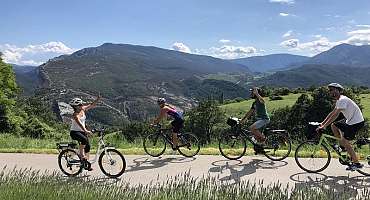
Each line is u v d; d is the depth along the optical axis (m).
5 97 50.34
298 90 117.81
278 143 10.61
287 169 9.59
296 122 57.62
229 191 5.77
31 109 67.12
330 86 8.72
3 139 17.20
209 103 56.06
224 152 11.05
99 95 10.03
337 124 8.77
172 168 10.01
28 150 12.81
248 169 9.69
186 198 5.66
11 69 53.53
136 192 6.04
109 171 9.40
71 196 5.84
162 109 11.55
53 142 16.78
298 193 5.74
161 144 11.88
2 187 6.26
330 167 9.60
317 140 9.50
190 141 11.62
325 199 5.70
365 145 9.59
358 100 64.81
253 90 10.85
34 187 6.21
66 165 9.62
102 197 5.79
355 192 6.66
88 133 9.48
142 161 10.91
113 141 14.43
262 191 5.76
